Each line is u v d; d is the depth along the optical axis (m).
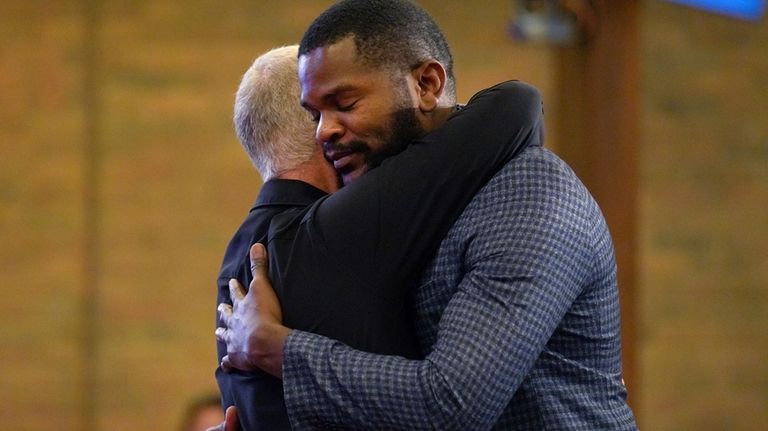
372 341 3.34
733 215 12.28
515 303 3.19
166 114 10.31
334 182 3.87
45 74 10.09
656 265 12.02
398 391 3.16
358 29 3.47
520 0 10.35
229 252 3.82
